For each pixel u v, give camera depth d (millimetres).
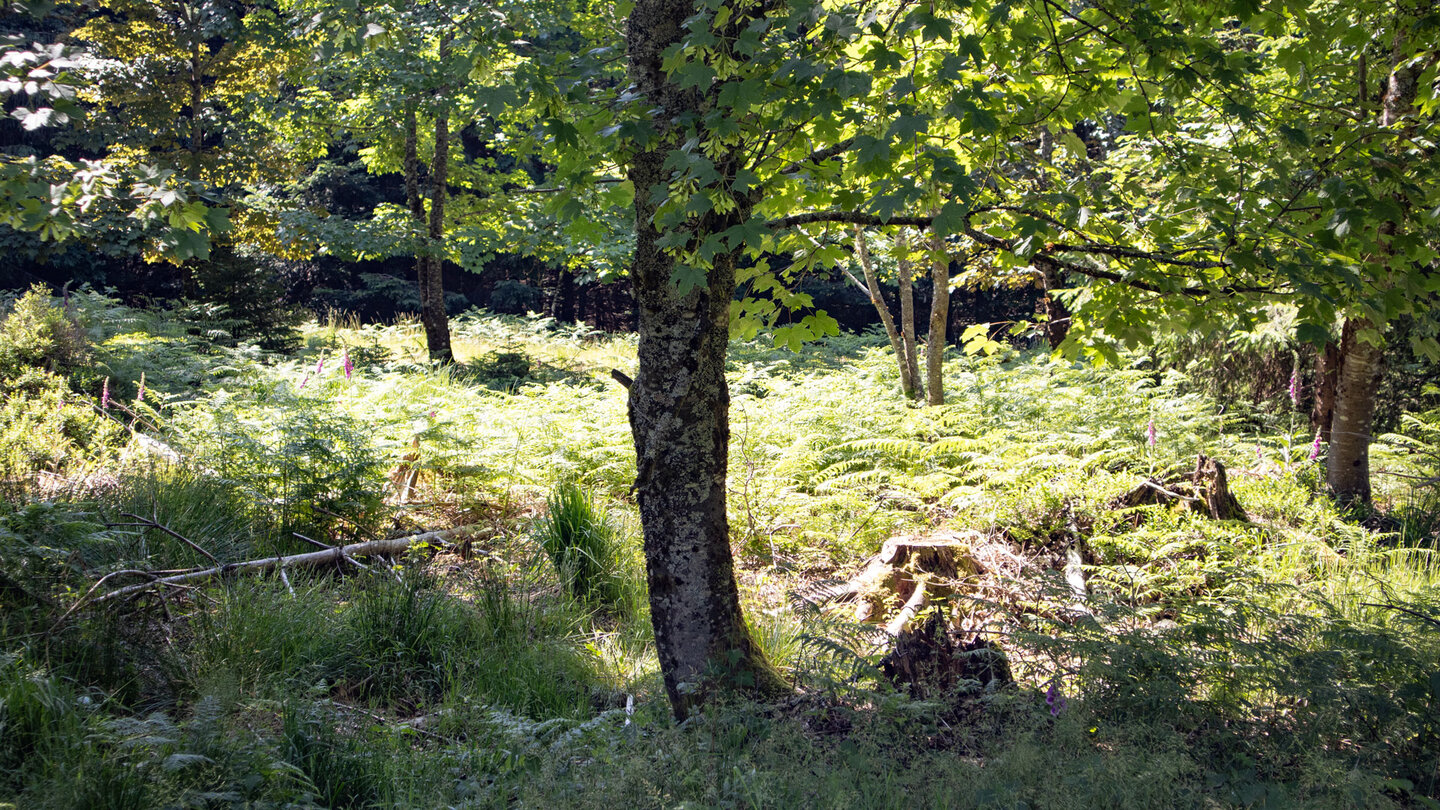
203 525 5656
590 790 2826
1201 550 6102
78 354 10148
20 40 3371
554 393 11031
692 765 3020
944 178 3125
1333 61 6000
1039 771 2752
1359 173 3875
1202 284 4012
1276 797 2686
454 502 7477
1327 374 8102
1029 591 4461
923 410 9523
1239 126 6082
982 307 26812
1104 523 6523
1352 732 3193
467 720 3889
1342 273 3408
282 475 6348
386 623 4680
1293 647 3490
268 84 17094
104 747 3027
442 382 13203
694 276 3057
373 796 3209
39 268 20984
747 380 12516
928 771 2883
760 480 7531
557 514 6016
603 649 4938
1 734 2965
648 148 3279
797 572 6273
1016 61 4207
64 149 20219
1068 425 9570
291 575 5449
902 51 3387
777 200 4207
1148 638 3604
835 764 3012
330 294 26156
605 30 6105
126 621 4273
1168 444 8570
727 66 3098
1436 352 4184
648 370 3775
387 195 26938
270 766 3012
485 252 17984
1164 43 3559
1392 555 6105
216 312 14898
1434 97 5074
